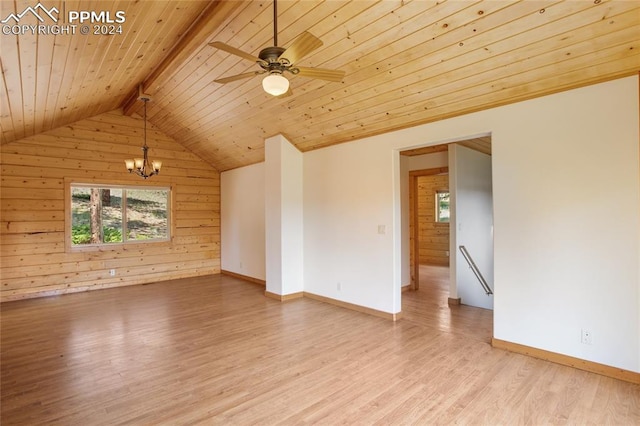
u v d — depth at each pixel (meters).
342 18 2.89
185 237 7.18
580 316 2.87
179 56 3.85
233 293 5.77
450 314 4.52
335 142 4.93
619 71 2.63
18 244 5.38
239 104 4.84
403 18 2.72
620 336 2.69
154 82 4.72
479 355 3.17
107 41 3.08
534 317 3.11
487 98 3.26
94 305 5.04
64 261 5.77
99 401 2.45
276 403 2.41
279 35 3.25
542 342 3.07
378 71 3.36
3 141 5.03
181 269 7.11
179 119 6.02
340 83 3.70
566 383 2.64
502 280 3.29
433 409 2.32
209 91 4.77
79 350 3.38
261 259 6.50
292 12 2.97
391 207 4.25
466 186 5.33
